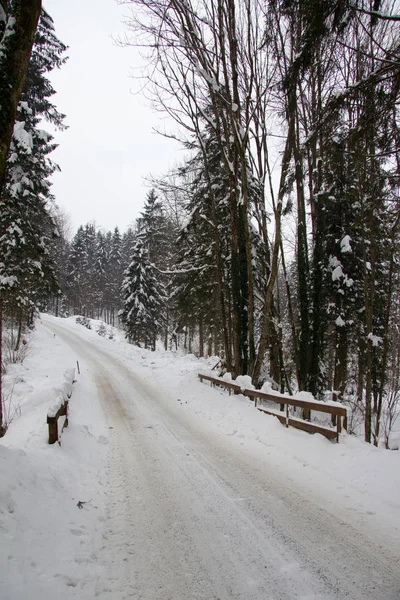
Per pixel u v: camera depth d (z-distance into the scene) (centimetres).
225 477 535
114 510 435
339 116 516
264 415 838
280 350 1398
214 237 1393
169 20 988
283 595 283
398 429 1179
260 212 1441
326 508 432
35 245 1578
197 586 295
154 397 1223
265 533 378
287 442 670
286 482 512
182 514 421
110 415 963
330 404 643
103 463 604
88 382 1474
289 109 893
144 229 3309
